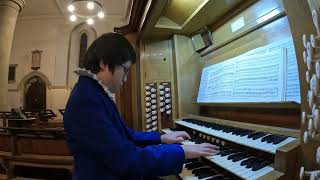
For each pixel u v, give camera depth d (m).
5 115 5.34
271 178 0.73
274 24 1.30
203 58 2.26
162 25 2.15
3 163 3.58
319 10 0.55
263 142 0.98
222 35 1.88
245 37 1.59
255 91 1.28
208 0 1.59
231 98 1.50
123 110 2.71
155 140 1.37
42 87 11.04
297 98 1.01
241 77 1.45
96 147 0.85
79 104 0.89
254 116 1.44
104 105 0.93
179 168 0.92
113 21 11.08
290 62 1.11
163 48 2.47
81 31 11.37
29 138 3.51
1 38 7.38
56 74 10.96
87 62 1.02
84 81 0.97
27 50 11.08
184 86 2.30
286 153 0.72
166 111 2.36
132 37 2.55
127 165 0.85
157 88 2.39
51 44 11.09
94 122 0.86
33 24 11.17
